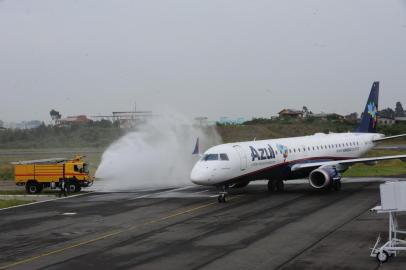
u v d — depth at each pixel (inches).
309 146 1892.2
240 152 1574.8
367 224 1109.7
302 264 814.5
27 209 1540.4
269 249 919.7
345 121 5428.2
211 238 1031.0
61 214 1418.6
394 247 829.8
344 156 2082.9
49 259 911.0
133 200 1649.9
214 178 1494.8
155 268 823.1
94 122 4827.8
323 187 1627.7
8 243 1061.8
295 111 6948.8
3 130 5022.1
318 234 1029.2
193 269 810.2
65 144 4537.4
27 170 1935.3
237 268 805.2
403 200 837.8
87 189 2021.4
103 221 1279.5
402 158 1692.9
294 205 1421.0
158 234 1091.9
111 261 878.4
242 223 1179.3
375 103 2378.2
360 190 1721.2
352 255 856.9
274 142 1761.8
